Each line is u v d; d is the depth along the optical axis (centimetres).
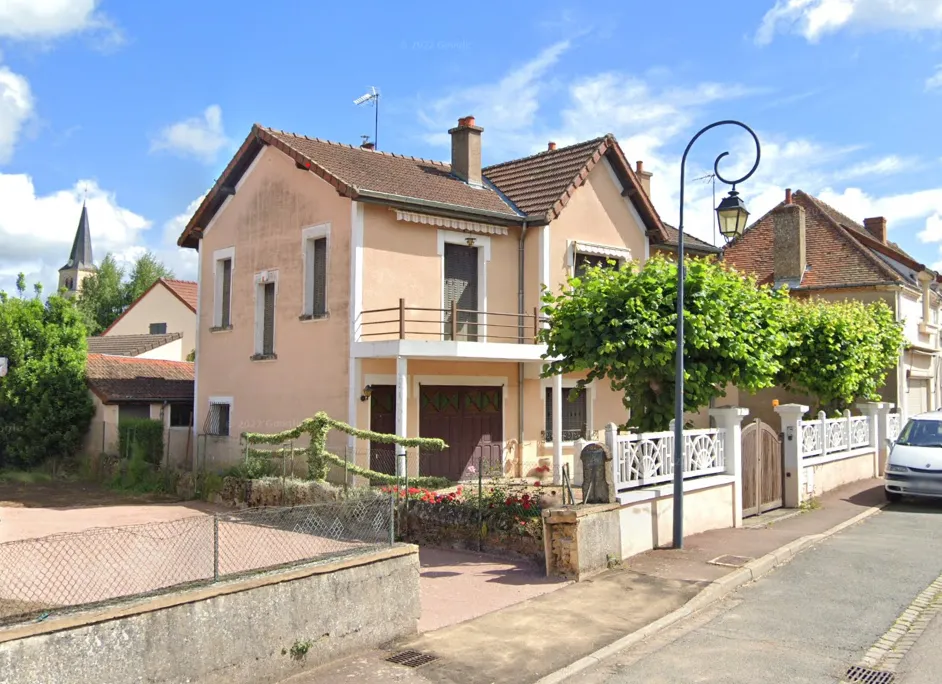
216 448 1811
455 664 670
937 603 854
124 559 627
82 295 5756
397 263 1655
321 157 1738
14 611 501
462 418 1730
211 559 609
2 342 2109
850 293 2386
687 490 1166
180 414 2330
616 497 1013
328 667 656
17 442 2089
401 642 723
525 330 1808
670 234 2191
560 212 1806
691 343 1156
